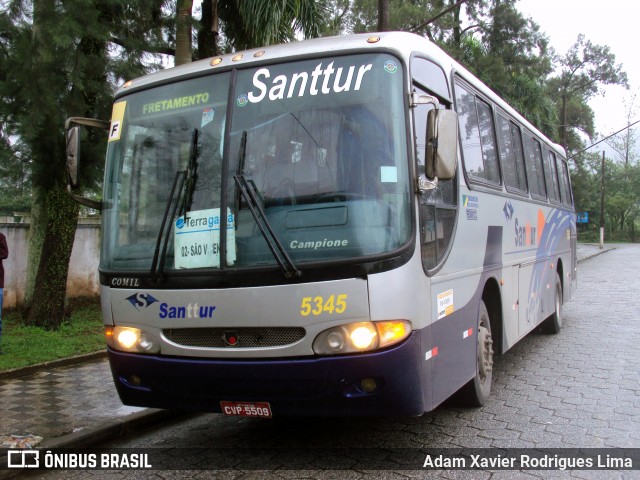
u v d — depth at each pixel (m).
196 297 4.30
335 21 24.70
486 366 6.11
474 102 6.24
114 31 9.15
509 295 6.95
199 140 4.59
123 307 4.62
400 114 4.24
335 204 4.10
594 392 6.49
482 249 5.91
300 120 4.34
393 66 4.33
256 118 4.44
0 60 8.56
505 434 5.17
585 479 4.23
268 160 4.32
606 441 4.96
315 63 4.46
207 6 11.63
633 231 72.94
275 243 4.09
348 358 3.95
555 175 10.75
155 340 4.48
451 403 5.97
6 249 8.16
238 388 4.23
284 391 4.12
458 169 5.36
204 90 4.71
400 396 4.02
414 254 4.12
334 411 4.09
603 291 17.66
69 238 9.76
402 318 4.01
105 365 7.94
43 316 9.57
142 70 9.36
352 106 4.27
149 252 4.62
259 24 10.81
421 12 25.86
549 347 9.16
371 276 3.95
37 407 6.09
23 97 8.31
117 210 4.88
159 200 4.69
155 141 4.81
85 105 8.83
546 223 9.43
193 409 4.49
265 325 4.10
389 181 4.11
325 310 3.98
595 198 69.38
